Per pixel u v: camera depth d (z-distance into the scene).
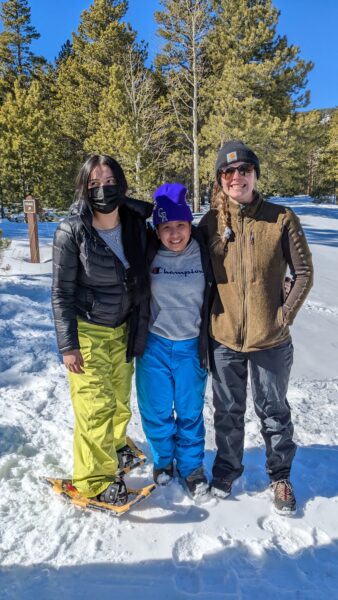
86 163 1.99
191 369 2.25
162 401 2.27
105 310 2.11
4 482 2.31
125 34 25.50
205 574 1.83
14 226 13.38
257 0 24.48
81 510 2.15
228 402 2.28
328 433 2.98
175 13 22.83
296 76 23.80
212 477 2.43
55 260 2.04
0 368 3.62
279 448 2.28
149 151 22.25
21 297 5.59
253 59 24.73
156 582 1.79
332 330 5.52
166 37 23.80
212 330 2.24
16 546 1.92
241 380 2.28
